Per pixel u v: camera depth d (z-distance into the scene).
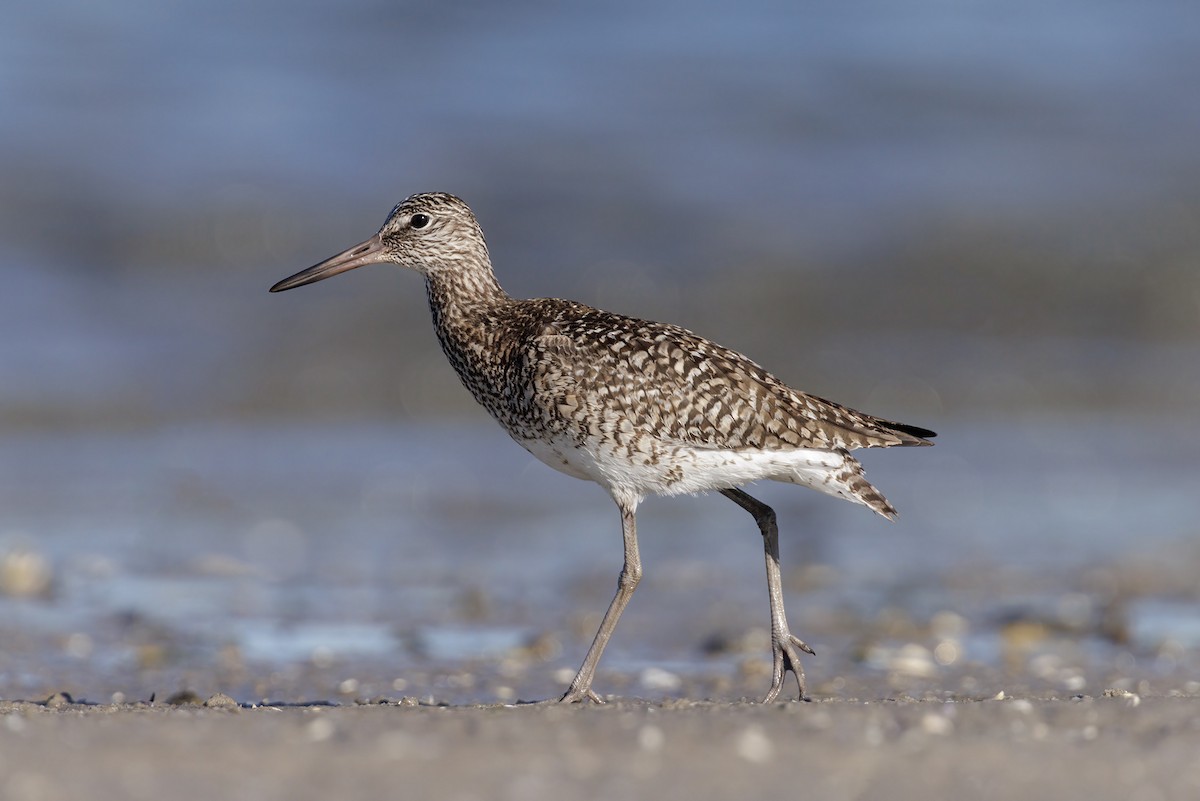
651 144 25.97
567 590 12.87
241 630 11.38
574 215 23.66
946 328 21.67
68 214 22.75
